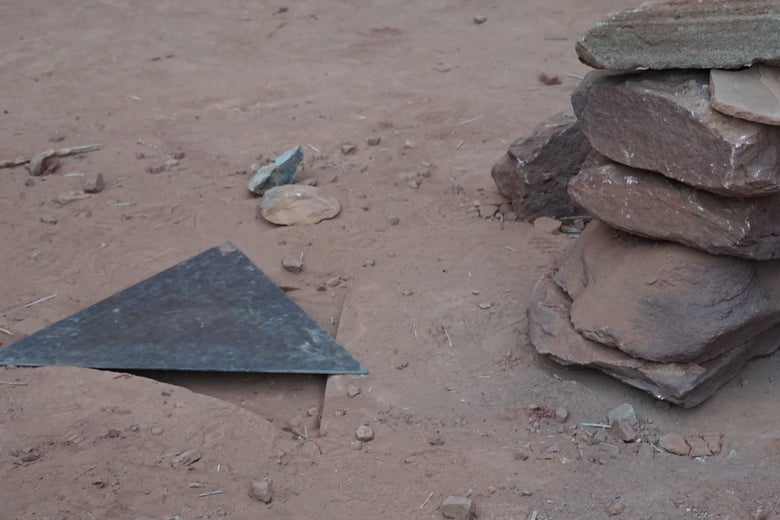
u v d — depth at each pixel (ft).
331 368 7.10
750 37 6.46
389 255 7.94
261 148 9.14
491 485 6.54
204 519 6.38
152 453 6.66
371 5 12.67
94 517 6.39
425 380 7.09
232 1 12.92
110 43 11.35
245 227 8.25
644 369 6.82
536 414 6.90
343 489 6.54
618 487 6.54
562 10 12.23
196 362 7.10
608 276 6.98
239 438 6.75
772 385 7.02
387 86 10.16
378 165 8.85
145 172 8.86
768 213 6.64
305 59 10.79
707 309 6.73
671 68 6.66
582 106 7.00
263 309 7.45
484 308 7.50
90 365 7.11
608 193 6.89
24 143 9.29
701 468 6.64
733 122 6.41
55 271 7.91
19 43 11.39
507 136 9.21
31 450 6.66
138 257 8.01
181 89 10.16
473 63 10.62
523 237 8.05
